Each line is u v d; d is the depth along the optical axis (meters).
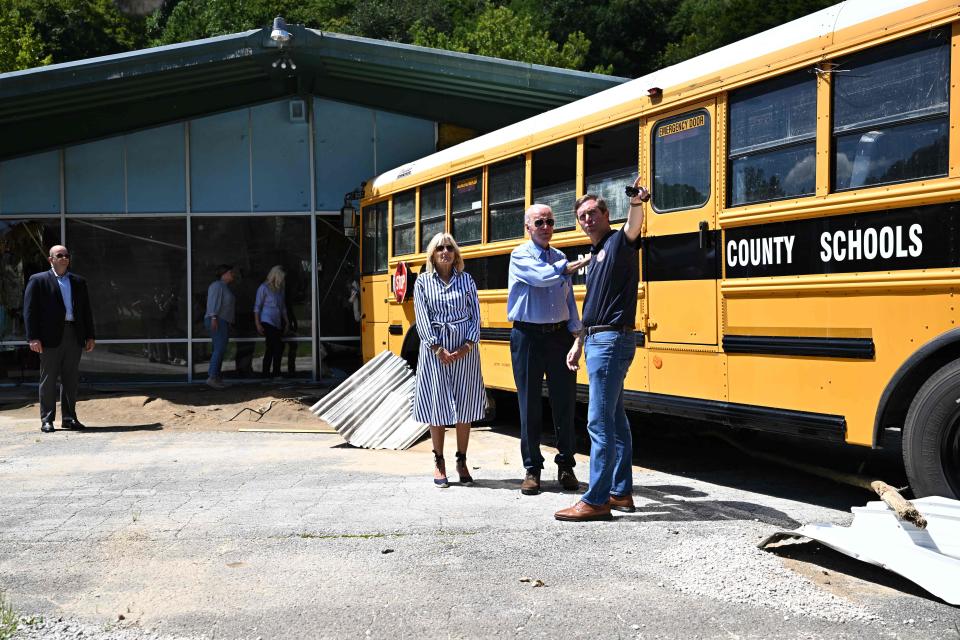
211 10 58.50
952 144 4.52
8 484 6.70
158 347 14.09
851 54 5.05
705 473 6.82
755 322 5.62
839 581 4.06
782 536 4.47
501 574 4.23
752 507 5.51
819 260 5.20
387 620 3.68
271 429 9.85
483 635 3.51
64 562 4.55
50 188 13.87
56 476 7.01
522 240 8.04
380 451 8.27
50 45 48.12
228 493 6.22
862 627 3.51
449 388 6.31
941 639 3.37
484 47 43.09
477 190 8.84
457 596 3.94
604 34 54.19
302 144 14.20
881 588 3.96
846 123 5.07
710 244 5.96
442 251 6.31
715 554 4.46
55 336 9.64
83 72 11.05
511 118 14.18
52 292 9.66
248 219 14.20
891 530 4.18
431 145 14.43
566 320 5.95
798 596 3.85
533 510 5.51
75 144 13.85
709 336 5.97
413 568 4.34
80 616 3.77
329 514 5.48
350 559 4.52
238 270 14.20
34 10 48.41
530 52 42.72
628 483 5.45
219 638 3.52
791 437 8.32
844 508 5.51
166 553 4.68
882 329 4.84
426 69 11.85
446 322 6.27
